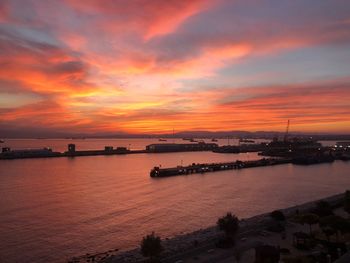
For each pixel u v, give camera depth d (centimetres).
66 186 15288
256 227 7250
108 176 19075
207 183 16688
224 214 9938
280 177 19162
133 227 8625
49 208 10769
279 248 5656
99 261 5962
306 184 16212
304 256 5119
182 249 5944
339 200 10450
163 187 15325
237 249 5900
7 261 6397
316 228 7238
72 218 9538
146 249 5238
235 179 18288
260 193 13588
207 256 5625
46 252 6844
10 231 8275
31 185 15512
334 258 5153
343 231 6078
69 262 6206
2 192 13662
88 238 7744
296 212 8594
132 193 13662
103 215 9888
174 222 9094
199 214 9969
